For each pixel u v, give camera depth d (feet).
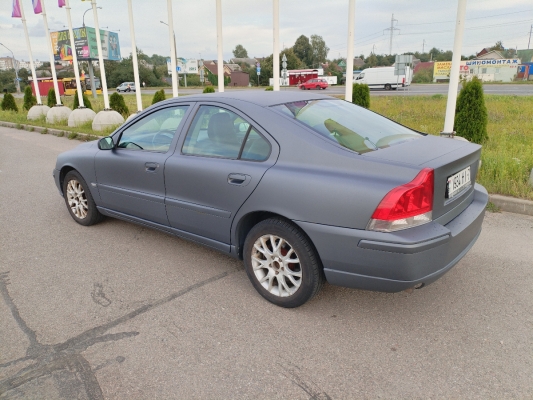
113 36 159.22
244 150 10.52
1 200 20.40
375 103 65.21
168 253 13.78
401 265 8.20
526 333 9.20
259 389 7.74
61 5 49.44
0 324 9.93
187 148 11.85
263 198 9.79
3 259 13.51
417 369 8.17
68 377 8.13
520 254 12.99
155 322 9.92
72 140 42.14
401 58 63.93
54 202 19.86
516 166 19.36
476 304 10.39
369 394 7.57
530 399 7.35
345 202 8.59
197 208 11.41
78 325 9.84
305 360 8.50
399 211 8.11
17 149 36.81
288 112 10.49
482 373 8.02
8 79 292.40
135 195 13.32
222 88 33.37
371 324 9.68
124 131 14.02
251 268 10.73
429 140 10.69
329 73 232.73
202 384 7.88
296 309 10.37
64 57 154.92
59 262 13.23
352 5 24.14
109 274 12.37
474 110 26.66
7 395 7.66
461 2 19.69
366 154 9.16
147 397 7.59
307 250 9.41
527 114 44.24
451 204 9.29
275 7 27.27
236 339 9.22
